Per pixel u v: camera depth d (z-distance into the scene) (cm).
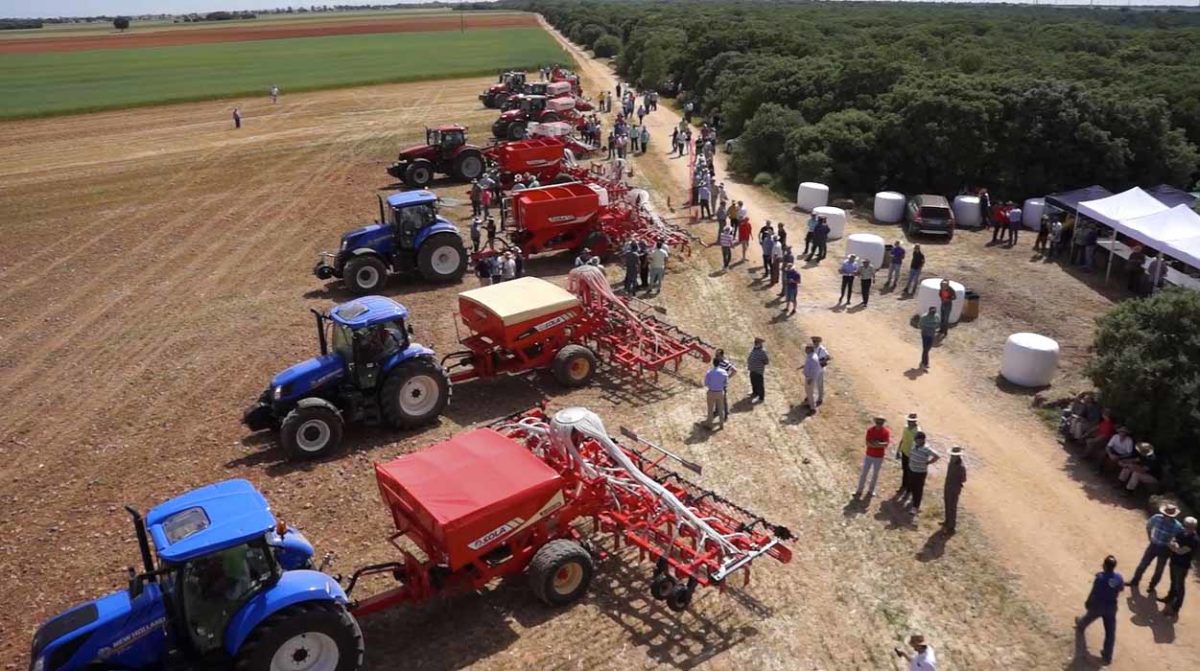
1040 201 2970
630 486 1110
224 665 849
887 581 1117
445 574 1029
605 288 1741
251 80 7038
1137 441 1407
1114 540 1217
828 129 3466
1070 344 1900
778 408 1605
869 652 991
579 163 3856
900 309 2122
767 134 3625
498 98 5562
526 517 1037
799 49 5491
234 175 3725
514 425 1227
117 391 1683
